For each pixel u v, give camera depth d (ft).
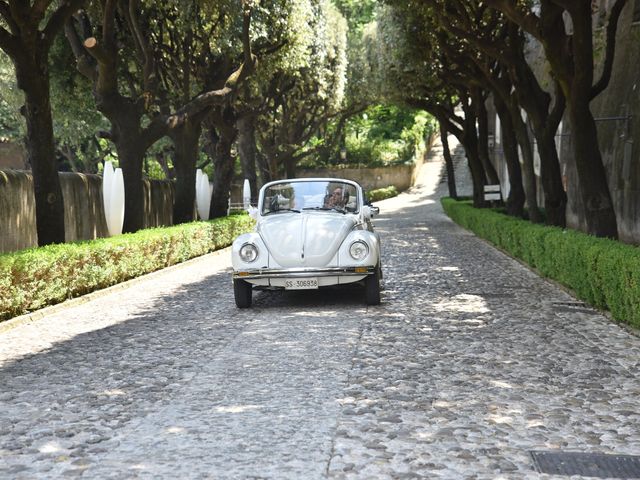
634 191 55.98
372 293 33.76
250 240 33.96
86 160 136.15
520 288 39.45
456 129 96.73
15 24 38.40
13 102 80.69
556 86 50.29
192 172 68.08
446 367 22.27
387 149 191.31
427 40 73.26
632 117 56.85
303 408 18.17
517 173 70.44
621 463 14.40
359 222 36.68
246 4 58.44
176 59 69.82
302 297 37.86
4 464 14.73
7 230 45.57
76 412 18.39
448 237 75.82
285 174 148.87
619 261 28.12
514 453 14.97
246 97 88.74
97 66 55.62
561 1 37.19
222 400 19.07
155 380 21.43
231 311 34.17
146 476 13.85
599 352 24.21
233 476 13.74
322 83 117.91
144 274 49.34
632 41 57.98
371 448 15.26
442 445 15.42
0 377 22.38
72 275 37.91
